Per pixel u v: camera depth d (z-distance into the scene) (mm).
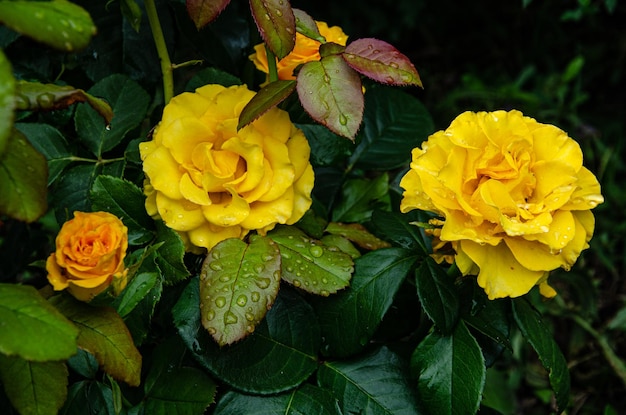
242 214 541
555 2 1245
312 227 585
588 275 926
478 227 528
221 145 551
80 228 510
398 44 1316
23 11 454
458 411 538
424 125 683
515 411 860
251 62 661
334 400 555
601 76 1280
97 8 644
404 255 569
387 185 654
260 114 529
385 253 570
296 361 565
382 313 558
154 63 657
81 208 583
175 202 545
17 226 698
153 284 535
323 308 568
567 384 565
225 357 549
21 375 497
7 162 471
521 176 523
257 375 554
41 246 711
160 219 556
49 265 506
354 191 662
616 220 1058
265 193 547
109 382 551
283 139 554
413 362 552
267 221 547
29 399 497
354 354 574
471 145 533
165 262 547
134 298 531
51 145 586
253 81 669
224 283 529
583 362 921
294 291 574
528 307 571
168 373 562
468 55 1323
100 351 511
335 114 533
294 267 550
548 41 1278
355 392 563
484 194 516
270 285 533
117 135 599
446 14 1292
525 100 1125
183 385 555
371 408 560
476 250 529
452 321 549
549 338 566
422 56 1318
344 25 1173
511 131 533
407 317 606
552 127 531
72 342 467
